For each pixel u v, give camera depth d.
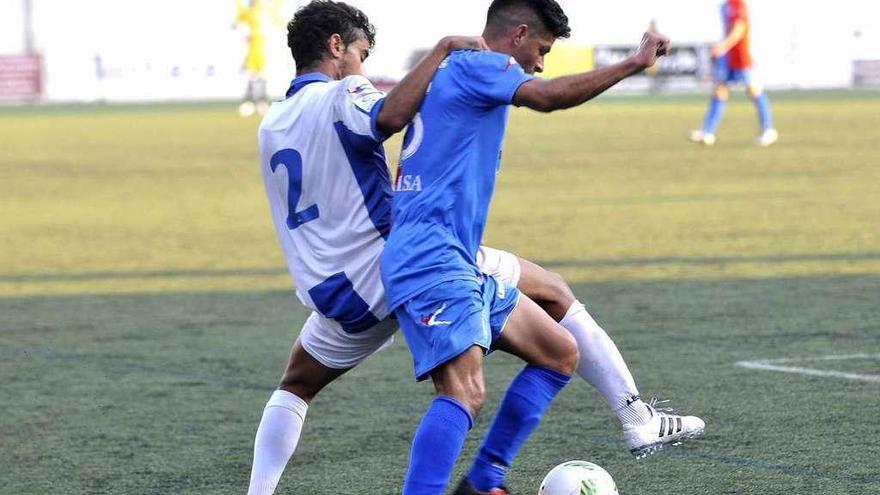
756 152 63.28
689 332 22.97
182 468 15.45
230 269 31.97
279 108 12.89
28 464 15.75
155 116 108.44
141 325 25.11
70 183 56.38
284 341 23.34
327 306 12.70
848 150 63.09
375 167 12.58
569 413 17.72
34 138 84.88
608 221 38.94
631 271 29.91
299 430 13.48
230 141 79.75
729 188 47.75
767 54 143.38
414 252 11.89
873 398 18.09
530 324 12.77
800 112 93.62
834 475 14.37
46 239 38.41
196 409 18.47
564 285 13.64
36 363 21.88
